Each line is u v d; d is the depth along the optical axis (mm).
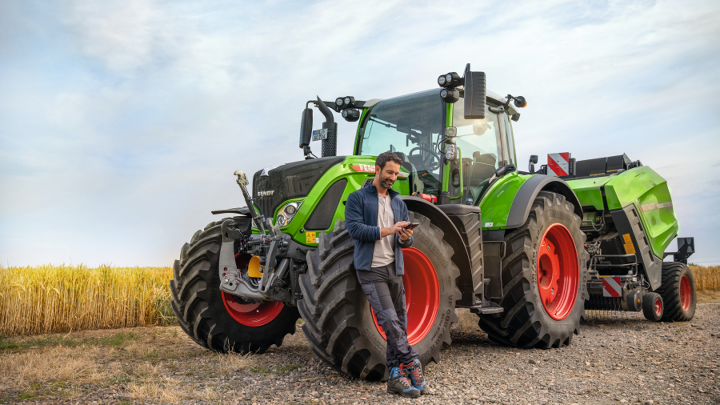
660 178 7758
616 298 6543
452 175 4656
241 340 4734
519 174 5695
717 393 3107
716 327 6336
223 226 4387
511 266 4812
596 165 7668
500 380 3555
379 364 3395
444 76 4547
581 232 5641
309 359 4375
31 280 6387
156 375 3742
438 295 3807
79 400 3006
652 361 4109
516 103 5773
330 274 3311
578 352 4684
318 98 5230
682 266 7332
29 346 5125
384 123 5316
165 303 7027
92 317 6520
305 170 4145
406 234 3094
